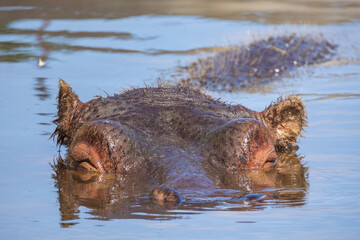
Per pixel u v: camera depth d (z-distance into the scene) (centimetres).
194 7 8656
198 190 2223
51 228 1914
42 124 3562
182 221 1944
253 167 2578
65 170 2684
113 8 8512
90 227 1916
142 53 5762
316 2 9294
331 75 5072
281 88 4622
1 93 4309
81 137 2658
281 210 2059
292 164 2769
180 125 2750
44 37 6419
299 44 5953
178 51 5825
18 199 2236
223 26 7062
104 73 4938
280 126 3123
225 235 1819
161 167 2434
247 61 5369
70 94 3095
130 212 2048
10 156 2927
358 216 1988
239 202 2139
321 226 1897
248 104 4072
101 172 2567
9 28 6844
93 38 6419
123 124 2741
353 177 2509
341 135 3288
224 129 2608
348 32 6750
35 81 4688
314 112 3816
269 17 7744
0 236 1853
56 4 8669
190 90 3216
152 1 9269
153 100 2994
